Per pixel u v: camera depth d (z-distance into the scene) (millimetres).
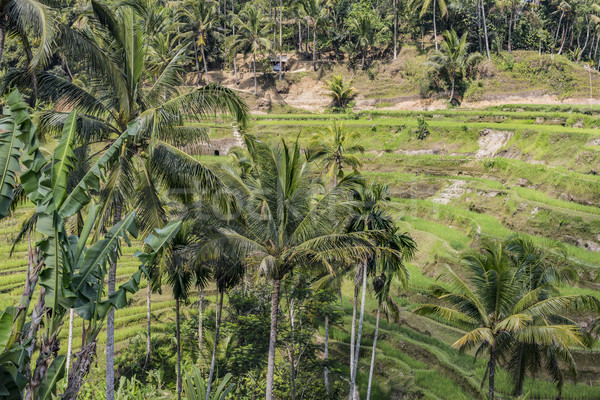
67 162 5359
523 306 18344
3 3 11023
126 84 14062
